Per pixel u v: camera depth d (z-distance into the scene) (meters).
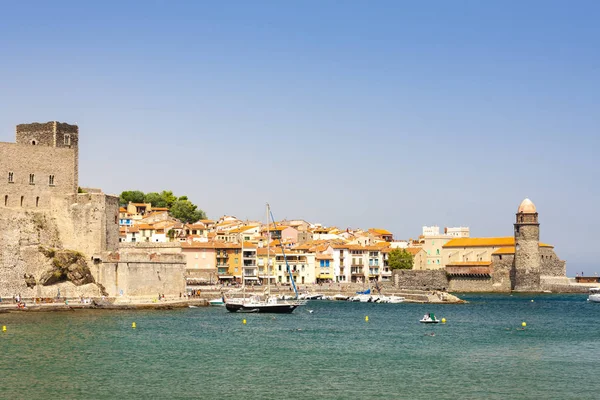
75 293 165.50
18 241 162.12
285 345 112.50
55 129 176.75
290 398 78.56
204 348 108.06
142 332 123.38
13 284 159.00
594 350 110.31
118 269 166.38
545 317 167.88
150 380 85.88
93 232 170.62
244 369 92.81
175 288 179.25
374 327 139.88
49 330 122.75
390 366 95.88
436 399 78.69
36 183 171.88
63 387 82.06
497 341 120.06
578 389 83.38
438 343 117.12
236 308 166.50
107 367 92.75
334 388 83.00
